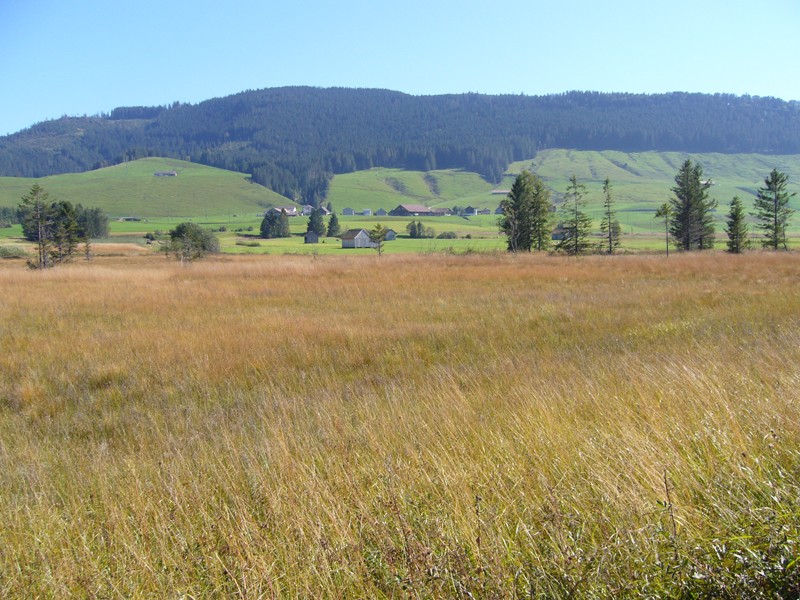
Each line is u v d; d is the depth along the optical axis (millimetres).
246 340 10273
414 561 2658
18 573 2994
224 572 2885
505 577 2566
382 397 6492
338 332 10797
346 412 5762
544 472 3582
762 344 7715
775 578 2396
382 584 2703
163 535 3209
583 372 6836
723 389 4750
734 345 8031
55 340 10703
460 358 8945
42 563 3033
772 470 3318
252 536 3115
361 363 8859
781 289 15906
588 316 12281
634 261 31297
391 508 3098
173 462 4438
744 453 3342
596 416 4672
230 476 4031
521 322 11812
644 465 3422
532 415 4738
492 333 10609
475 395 6070
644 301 14469
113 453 5301
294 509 3260
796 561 2379
